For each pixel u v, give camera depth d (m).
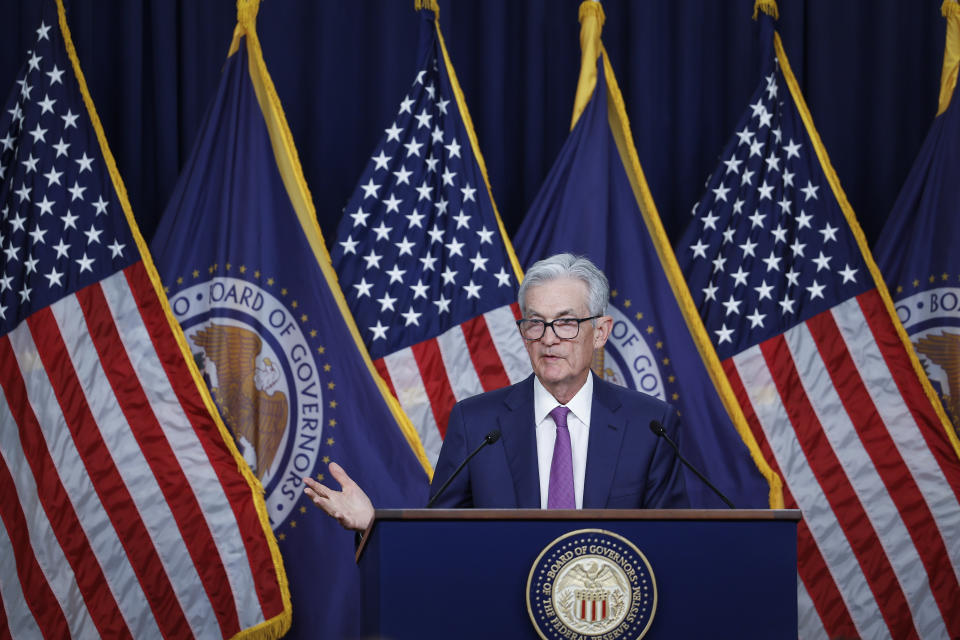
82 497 16.53
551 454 10.55
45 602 16.27
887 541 17.81
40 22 19.38
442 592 7.28
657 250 18.64
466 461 9.73
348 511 8.80
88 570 16.39
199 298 17.73
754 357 18.47
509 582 7.33
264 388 17.47
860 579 17.73
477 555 7.34
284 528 17.28
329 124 20.17
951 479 17.83
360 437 17.42
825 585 17.77
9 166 17.69
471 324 18.22
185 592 16.52
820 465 18.08
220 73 19.84
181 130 19.94
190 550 16.59
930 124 20.55
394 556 7.28
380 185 18.53
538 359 10.32
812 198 19.00
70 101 17.86
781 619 7.46
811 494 18.00
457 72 20.69
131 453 16.72
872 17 20.78
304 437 17.42
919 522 17.78
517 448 10.39
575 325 10.27
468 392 18.06
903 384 18.14
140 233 18.38
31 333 16.94
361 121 20.39
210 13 20.03
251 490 16.91
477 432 10.62
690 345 18.25
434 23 19.12
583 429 10.69
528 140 20.28
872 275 18.56
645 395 10.86
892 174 20.44
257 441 17.38
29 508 16.44
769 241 18.86
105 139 17.88
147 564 16.52
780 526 7.56
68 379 16.83
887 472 17.95
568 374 10.24
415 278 18.34
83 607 16.30
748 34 20.58
